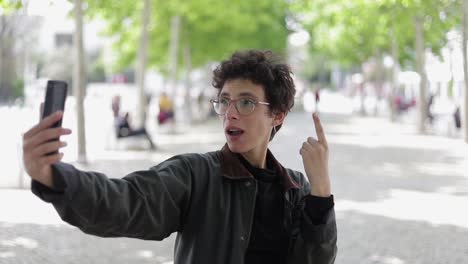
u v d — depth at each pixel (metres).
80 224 1.84
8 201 10.04
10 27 43.28
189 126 29.41
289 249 2.28
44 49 60.41
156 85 65.12
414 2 18.33
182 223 2.19
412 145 20.94
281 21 36.16
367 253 7.32
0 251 7.11
